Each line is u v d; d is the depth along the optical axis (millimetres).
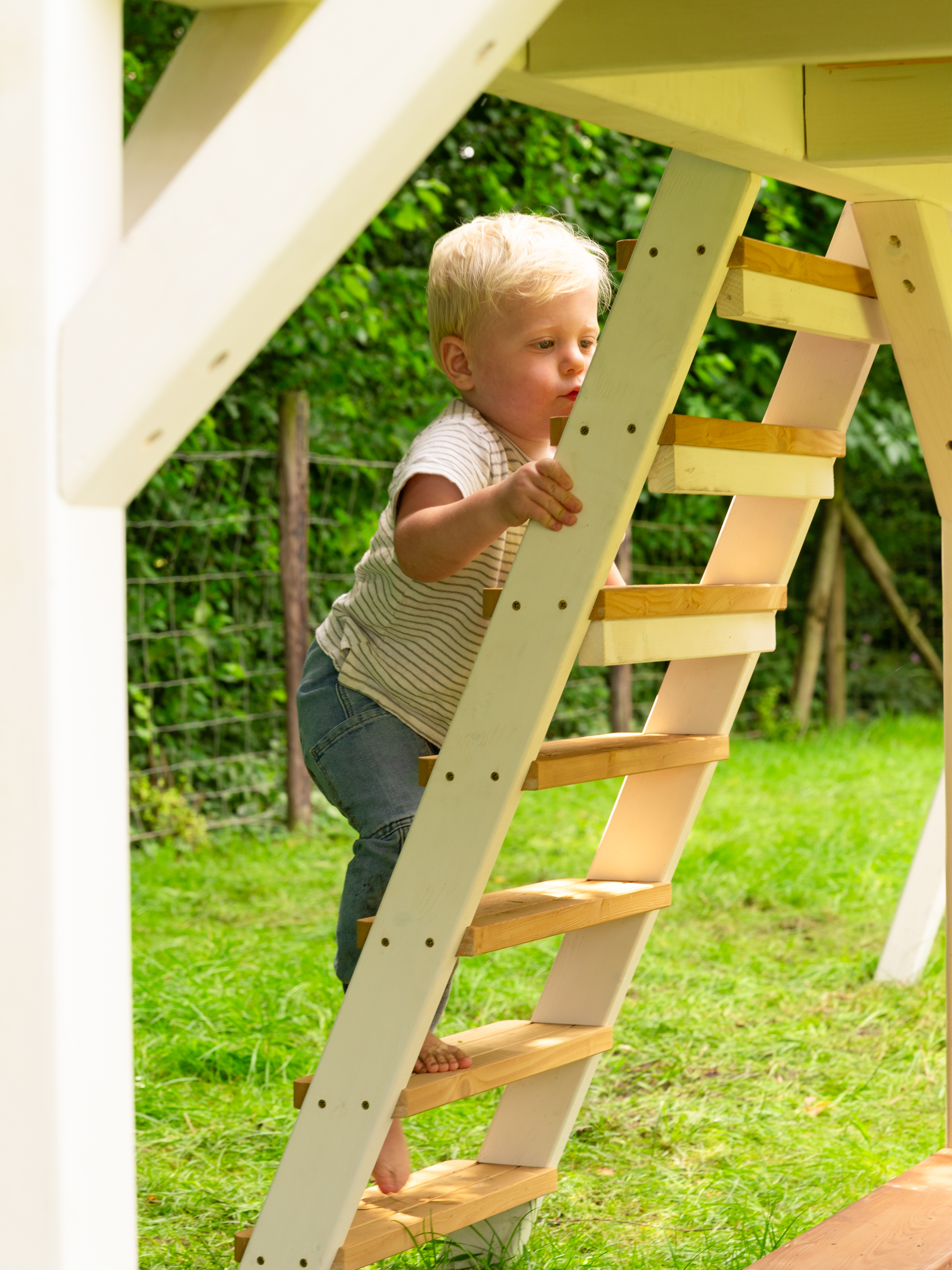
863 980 4629
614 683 9289
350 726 2375
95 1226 1308
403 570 2141
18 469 1271
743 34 1691
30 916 1279
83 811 1289
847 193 2258
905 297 2379
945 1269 2178
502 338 2322
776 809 7570
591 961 2531
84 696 1287
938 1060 3896
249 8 1423
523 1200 2418
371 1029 2090
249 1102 3555
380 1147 2105
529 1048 2326
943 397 2445
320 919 5434
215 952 4781
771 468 2248
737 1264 2611
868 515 11539
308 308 7719
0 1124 1297
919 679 11383
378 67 1171
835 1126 3449
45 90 1250
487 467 2275
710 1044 4043
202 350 1228
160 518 7480
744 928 5316
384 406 8758
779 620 10938
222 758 7480
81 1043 1292
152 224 1232
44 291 1256
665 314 2014
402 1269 2596
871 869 6152
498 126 9227
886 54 1659
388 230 8016
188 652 7438
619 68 1723
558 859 6465
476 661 2061
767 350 10094
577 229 3279
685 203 2041
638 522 9891
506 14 1177
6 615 1279
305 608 7207
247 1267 2164
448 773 2062
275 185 1198
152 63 7758
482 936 2045
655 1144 3342
